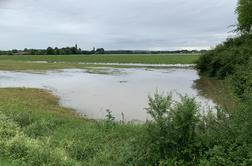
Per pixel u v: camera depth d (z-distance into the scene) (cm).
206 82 3503
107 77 4184
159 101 838
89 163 880
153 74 4759
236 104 841
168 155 783
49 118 1365
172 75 4572
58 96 2419
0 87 2802
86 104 2081
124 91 2764
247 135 729
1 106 1504
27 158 848
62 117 1483
